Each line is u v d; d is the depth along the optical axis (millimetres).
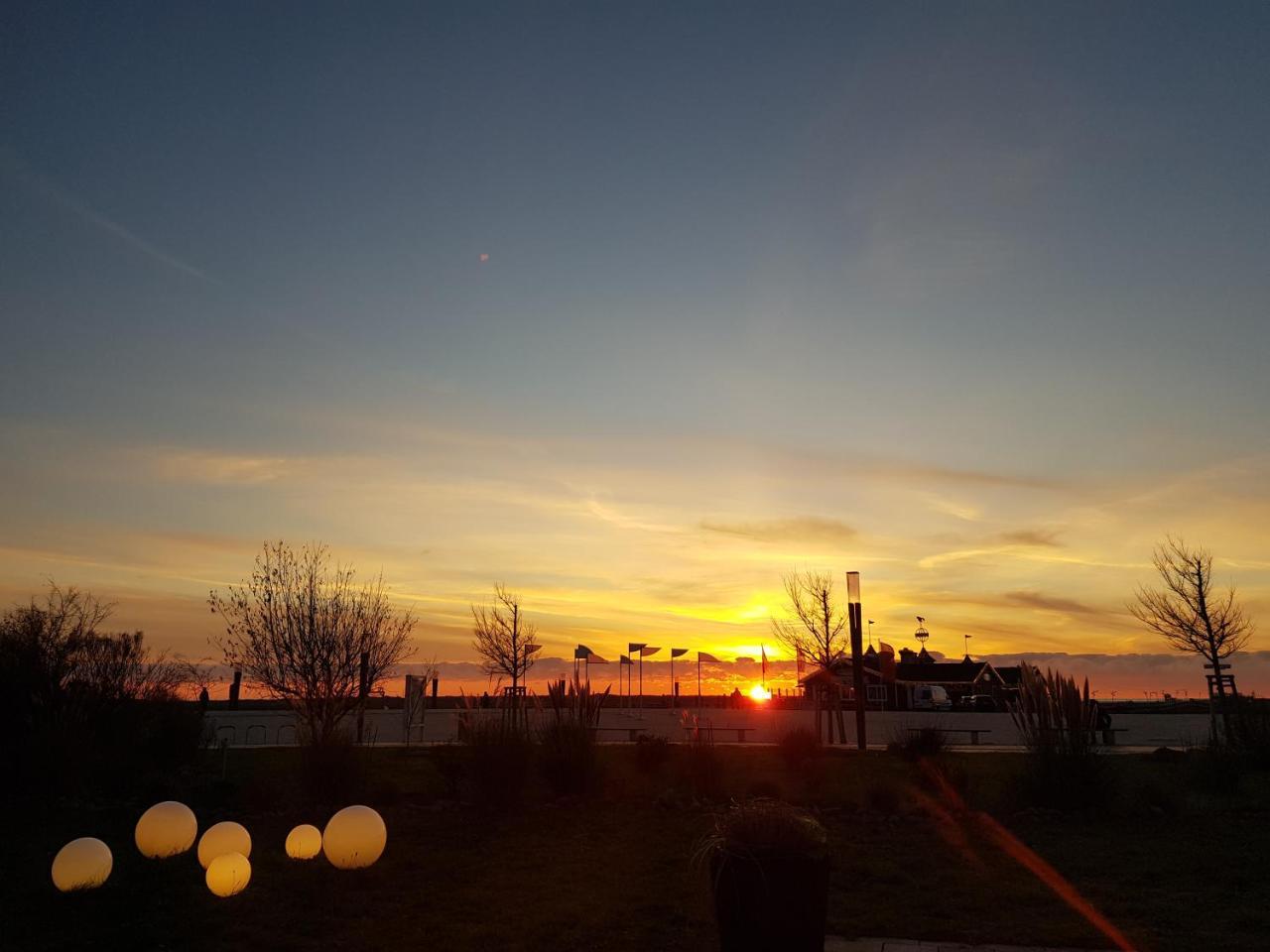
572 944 7570
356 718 24391
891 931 7910
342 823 9961
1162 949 7332
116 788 15266
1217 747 16750
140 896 8977
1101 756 14055
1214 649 26109
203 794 14547
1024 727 14359
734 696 67438
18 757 14820
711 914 8344
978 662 65125
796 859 6340
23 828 12359
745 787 15180
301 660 22703
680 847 11180
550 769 14828
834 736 33875
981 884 9453
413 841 11562
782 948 6211
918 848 11078
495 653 33656
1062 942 7590
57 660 17562
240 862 9188
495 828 12359
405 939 7699
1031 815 12891
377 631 23906
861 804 13734
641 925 8102
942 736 22078
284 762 20812
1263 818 12734
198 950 7492
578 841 11547
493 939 7699
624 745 26219
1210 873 9773
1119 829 12133
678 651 47812
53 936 7840
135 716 18766
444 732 34031
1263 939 7531
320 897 9000
